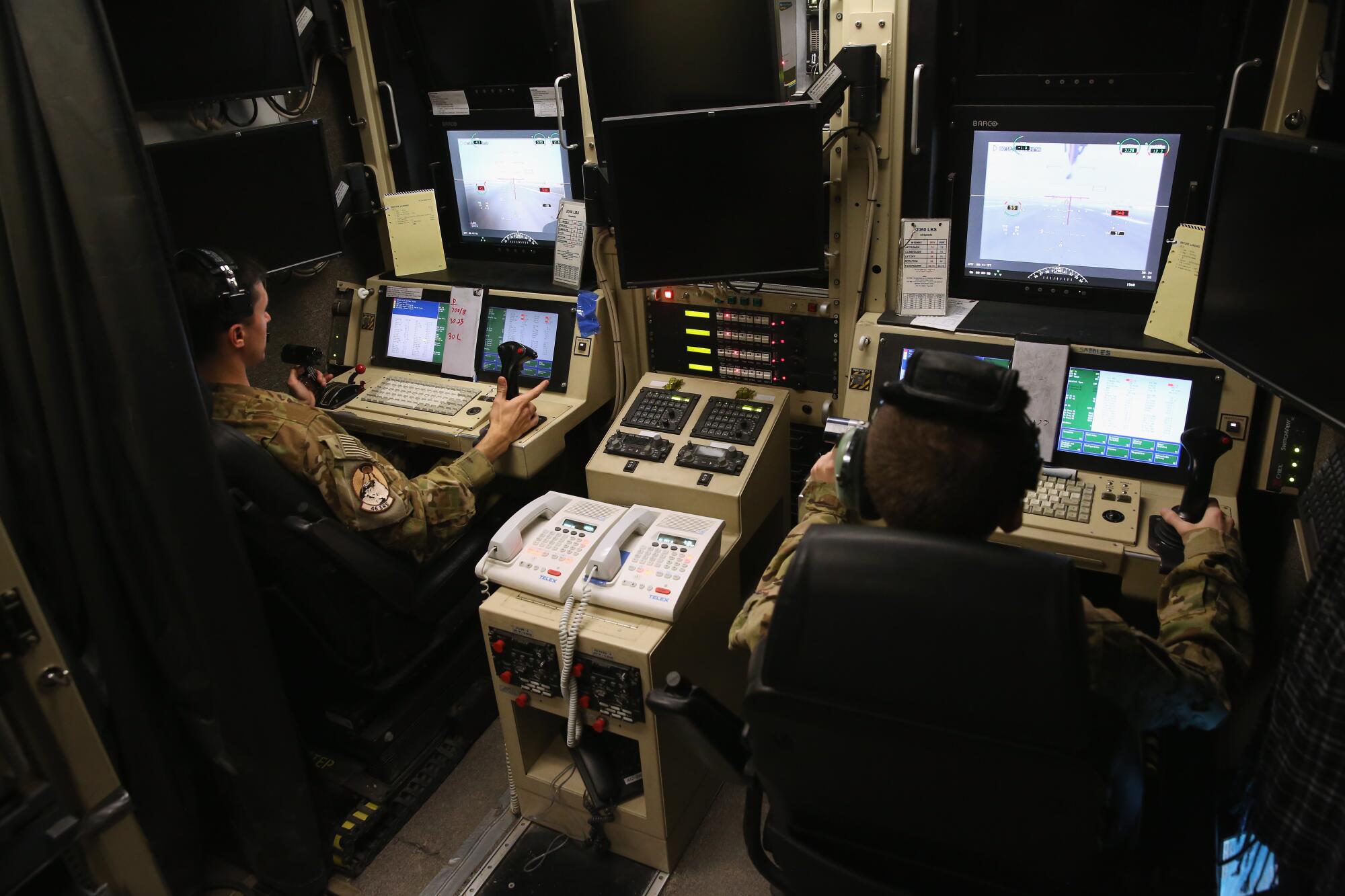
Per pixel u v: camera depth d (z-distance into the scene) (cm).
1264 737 134
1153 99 196
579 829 220
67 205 158
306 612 205
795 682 105
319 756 234
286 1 242
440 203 295
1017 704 96
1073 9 193
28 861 145
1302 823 114
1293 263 146
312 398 265
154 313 164
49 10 149
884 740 104
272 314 278
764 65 208
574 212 255
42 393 166
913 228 216
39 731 148
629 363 269
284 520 185
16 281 161
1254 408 192
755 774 134
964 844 114
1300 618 123
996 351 210
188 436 171
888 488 112
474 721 252
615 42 209
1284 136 144
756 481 228
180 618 184
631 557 204
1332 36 166
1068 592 94
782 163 204
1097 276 214
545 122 265
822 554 103
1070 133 203
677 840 213
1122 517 190
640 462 234
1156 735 145
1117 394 201
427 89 278
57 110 151
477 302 272
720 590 217
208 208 237
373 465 202
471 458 223
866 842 122
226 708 188
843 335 235
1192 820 157
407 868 219
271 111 265
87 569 176
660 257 215
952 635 98
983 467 108
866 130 212
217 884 216
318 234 268
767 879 146
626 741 224
